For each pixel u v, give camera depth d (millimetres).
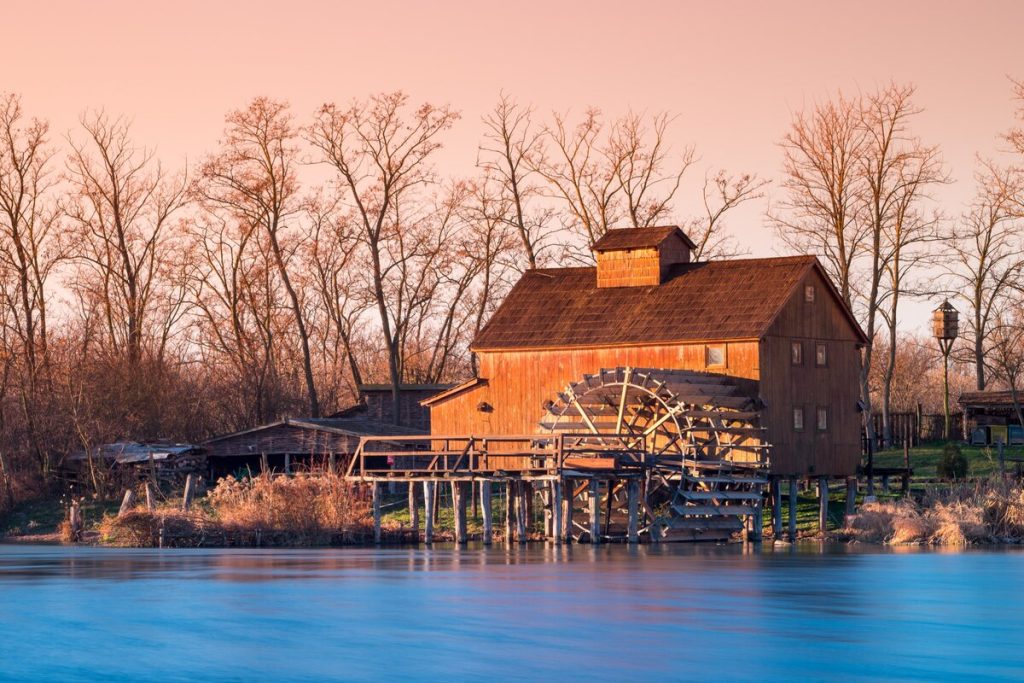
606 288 85375
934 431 105250
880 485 86062
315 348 142750
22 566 53719
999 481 71875
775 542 70500
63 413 99625
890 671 28953
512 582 45156
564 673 28484
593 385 76875
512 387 84438
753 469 74250
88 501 91375
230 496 74688
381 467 90312
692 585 44219
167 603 39312
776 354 77562
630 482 69625
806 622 35469
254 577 47312
